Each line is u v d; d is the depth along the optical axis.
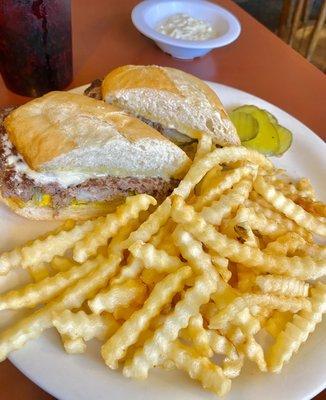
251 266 0.16
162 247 0.17
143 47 0.29
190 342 0.16
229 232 0.17
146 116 0.22
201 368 0.14
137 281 0.16
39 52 0.23
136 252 0.15
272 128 0.23
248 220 0.17
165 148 0.20
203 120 0.22
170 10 0.30
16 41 0.22
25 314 0.16
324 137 0.25
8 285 0.17
